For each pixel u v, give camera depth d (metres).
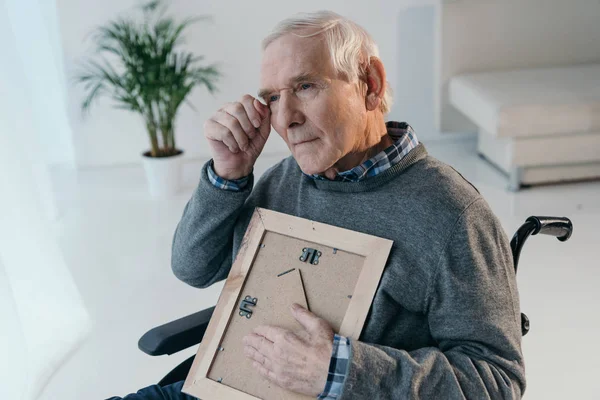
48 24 3.72
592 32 4.00
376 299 1.19
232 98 4.06
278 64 1.20
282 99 1.20
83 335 2.43
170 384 1.41
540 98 3.42
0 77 2.54
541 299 2.58
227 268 1.47
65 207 3.51
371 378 1.08
